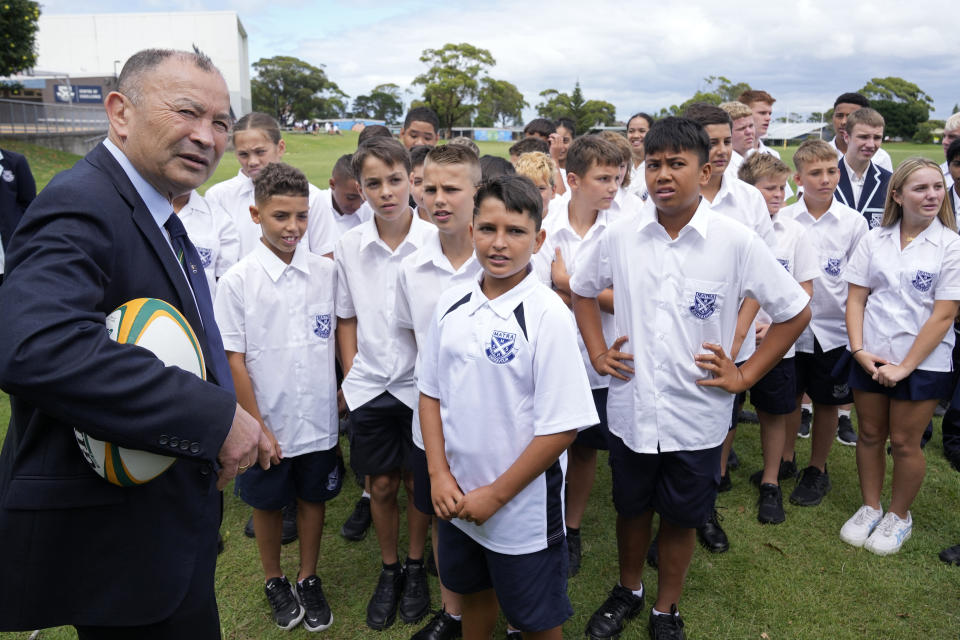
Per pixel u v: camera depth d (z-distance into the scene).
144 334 1.38
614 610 2.62
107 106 1.51
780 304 2.24
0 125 27.28
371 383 2.68
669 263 2.31
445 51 74.69
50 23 68.69
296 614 2.69
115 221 1.42
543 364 1.90
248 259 2.61
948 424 4.12
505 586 2.03
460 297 2.07
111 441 1.30
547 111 85.50
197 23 68.50
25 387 1.20
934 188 2.92
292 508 3.48
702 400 2.34
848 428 4.39
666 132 2.17
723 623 2.65
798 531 3.33
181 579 1.57
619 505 2.57
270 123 3.83
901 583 2.89
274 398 2.60
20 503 1.37
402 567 2.99
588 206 3.21
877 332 3.16
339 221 4.21
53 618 1.43
